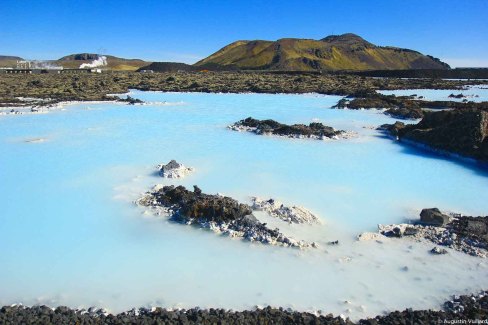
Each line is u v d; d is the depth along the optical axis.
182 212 10.58
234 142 19.78
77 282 7.83
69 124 24.03
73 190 12.64
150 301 7.26
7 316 6.68
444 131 18.77
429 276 8.09
